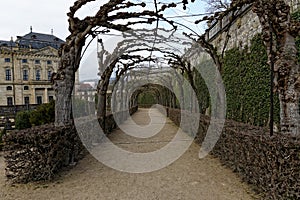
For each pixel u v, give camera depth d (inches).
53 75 190.1
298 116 127.3
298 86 127.2
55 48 1920.5
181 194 131.6
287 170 102.2
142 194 132.7
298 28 127.0
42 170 154.5
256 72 228.4
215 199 123.7
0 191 139.0
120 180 157.2
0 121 585.3
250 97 240.8
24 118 341.7
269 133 131.4
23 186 146.6
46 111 316.8
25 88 1705.2
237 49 277.0
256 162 127.6
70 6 182.7
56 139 161.0
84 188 142.8
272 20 128.3
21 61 1690.5
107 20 203.0
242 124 191.2
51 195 132.6
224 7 511.5
